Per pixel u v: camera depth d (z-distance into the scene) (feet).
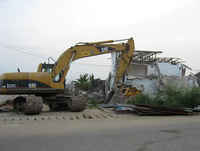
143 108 39.91
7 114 40.09
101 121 31.63
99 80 135.03
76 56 47.57
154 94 55.83
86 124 28.55
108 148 17.56
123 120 32.94
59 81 44.37
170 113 40.24
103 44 51.47
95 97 79.82
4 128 25.25
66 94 47.96
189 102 47.32
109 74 75.56
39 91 42.60
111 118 35.70
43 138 20.51
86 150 17.01
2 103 47.24
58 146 18.01
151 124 28.81
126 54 55.52
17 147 17.66
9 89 41.34
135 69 90.17
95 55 49.96
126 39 53.42
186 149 17.46
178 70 90.27
